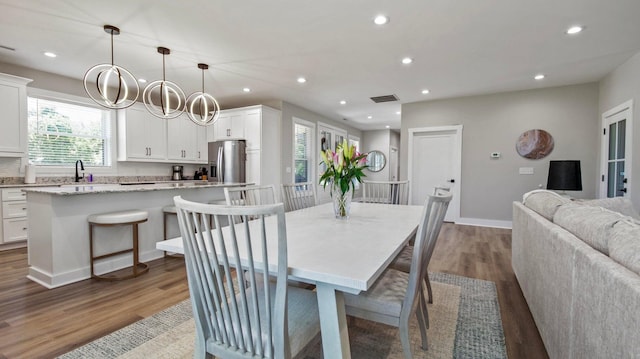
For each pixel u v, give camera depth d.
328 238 1.43
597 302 0.94
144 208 3.20
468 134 5.34
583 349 1.05
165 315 2.02
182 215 0.99
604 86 4.23
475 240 4.16
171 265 3.07
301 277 0.99
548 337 1.54
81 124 4.58
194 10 2.51
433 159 5.71
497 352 1.63
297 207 2.83
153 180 5.44
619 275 0.81
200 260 1.00
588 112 4.52
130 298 2.28
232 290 0.97
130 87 4.85
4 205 3.56
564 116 4.67
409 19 2.65
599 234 1.09
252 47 3.24
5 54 3.48
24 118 3.78
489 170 5.18
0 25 2.77
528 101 4.89
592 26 2.75
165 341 1.72
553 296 1.44
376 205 2.74
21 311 2.06
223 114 5.76
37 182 4.07
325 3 2.40
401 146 5.91
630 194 3.47
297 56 3.51
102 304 2.18
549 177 4.34
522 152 4.93
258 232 1.55
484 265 3.09
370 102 5.84
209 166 5.81
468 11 2.51
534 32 2.87
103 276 2.72
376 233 1.54
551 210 1.78
